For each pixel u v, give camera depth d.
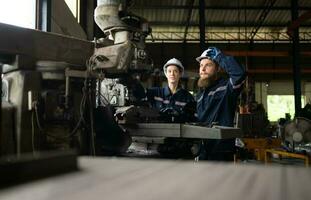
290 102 11.02
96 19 1.72
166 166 0.66
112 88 1.78
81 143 1.38
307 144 4.11
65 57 1.45
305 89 10.90
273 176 0.58
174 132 1.55
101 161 0.70
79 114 1.39
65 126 1.33
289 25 7.53
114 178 0.56
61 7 3.37
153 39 9.80
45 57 1.38
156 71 2.03
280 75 10.75
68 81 1.34
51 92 1.30
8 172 0.52
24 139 1.19
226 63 2.03
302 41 10.28
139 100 1.94
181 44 10.20
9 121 1.17
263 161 3.99
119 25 1.64
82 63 1.51
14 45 1.26
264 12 9.07
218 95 2.11
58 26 3.22
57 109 1.30
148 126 1.63
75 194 0.46
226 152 1.92
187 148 1.71
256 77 10.77
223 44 10.30
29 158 0.56
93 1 4.71
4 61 1.28
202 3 6.99
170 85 2.61
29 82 1.23
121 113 1.60
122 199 0.44
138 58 1.58
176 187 0.50
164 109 2.00
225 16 9.38
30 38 1.32
